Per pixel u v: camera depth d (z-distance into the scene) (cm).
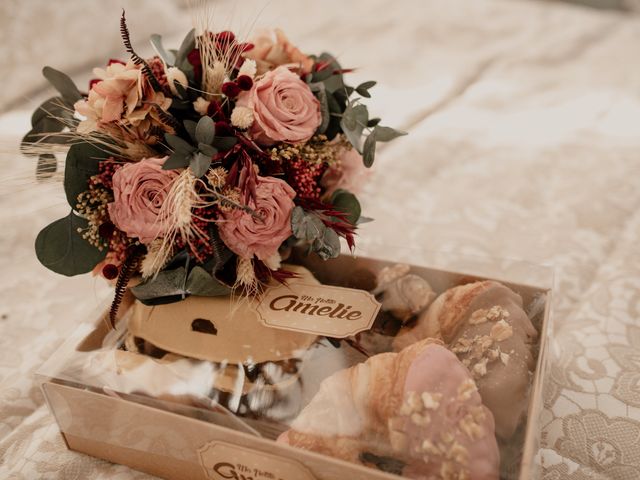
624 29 102
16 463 42
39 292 56
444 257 52
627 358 47
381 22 105
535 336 42
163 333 43
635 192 65
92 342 43
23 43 79
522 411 37
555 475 40
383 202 66
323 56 51
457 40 100
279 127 41
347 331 42
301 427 37
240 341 42
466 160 72
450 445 35
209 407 39
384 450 36
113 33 89
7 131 70
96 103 40
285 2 111
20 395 47
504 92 85
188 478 41
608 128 76
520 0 114
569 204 64
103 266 45
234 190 41
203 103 42
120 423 40
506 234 60
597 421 43
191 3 61
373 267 48
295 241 46
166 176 40
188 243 42
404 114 79
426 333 43
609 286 54
